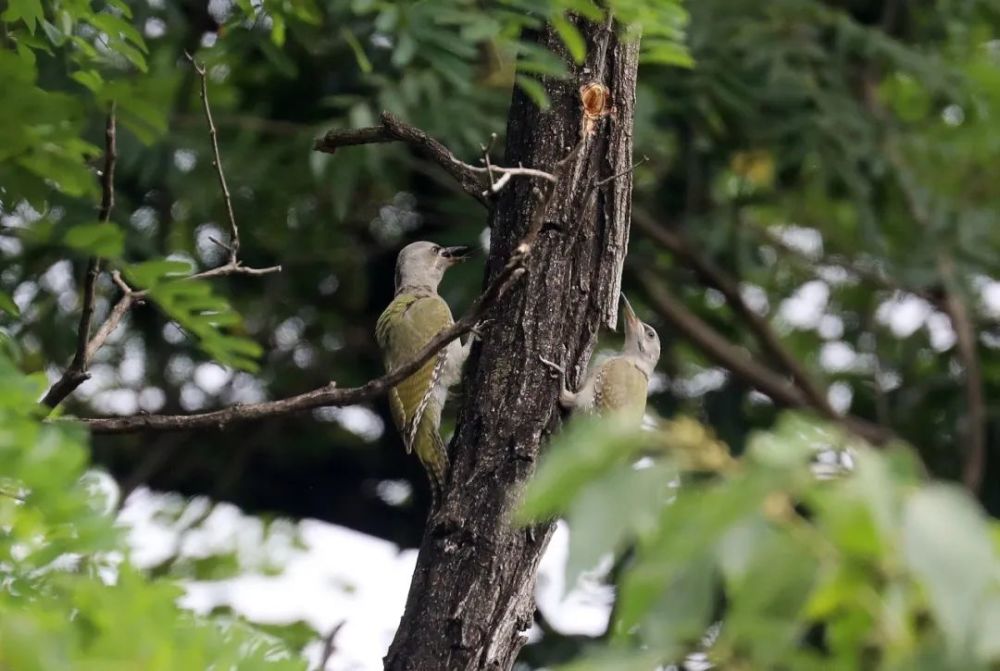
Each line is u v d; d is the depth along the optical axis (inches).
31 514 211.0
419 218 711.7
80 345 314.3
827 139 660.7
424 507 775.7
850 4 742.5
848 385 767.1
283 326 739.4
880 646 149.0
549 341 337.1
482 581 324.2
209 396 740.0
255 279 708.7
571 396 335.9
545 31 349.4
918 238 694.5
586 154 342.0
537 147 344.5
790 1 661.9
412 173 697.6
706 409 717.3
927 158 715.4
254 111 658.2
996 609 132.7
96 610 190.7
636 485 147.3
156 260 264.7
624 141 346.0
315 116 655.1
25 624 174.7
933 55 695.7
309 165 635.5
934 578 133.2
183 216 671.8
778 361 702.5
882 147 690.8
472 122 585.3
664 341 733.9
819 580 144.3
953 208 691.4
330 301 737.6
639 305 722.2
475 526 327.6
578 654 533.3
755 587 144.6
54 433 216.1
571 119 343.9
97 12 366.3
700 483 148.9
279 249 692.7
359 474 784.9
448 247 599.8
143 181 591.8
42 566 211.5
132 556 215.3
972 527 135.5
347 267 716.0
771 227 778.2
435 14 332.2
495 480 330.3
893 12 721.6
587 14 307.1
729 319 769.6
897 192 712.4
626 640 156.6
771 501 147.2
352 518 778.2
